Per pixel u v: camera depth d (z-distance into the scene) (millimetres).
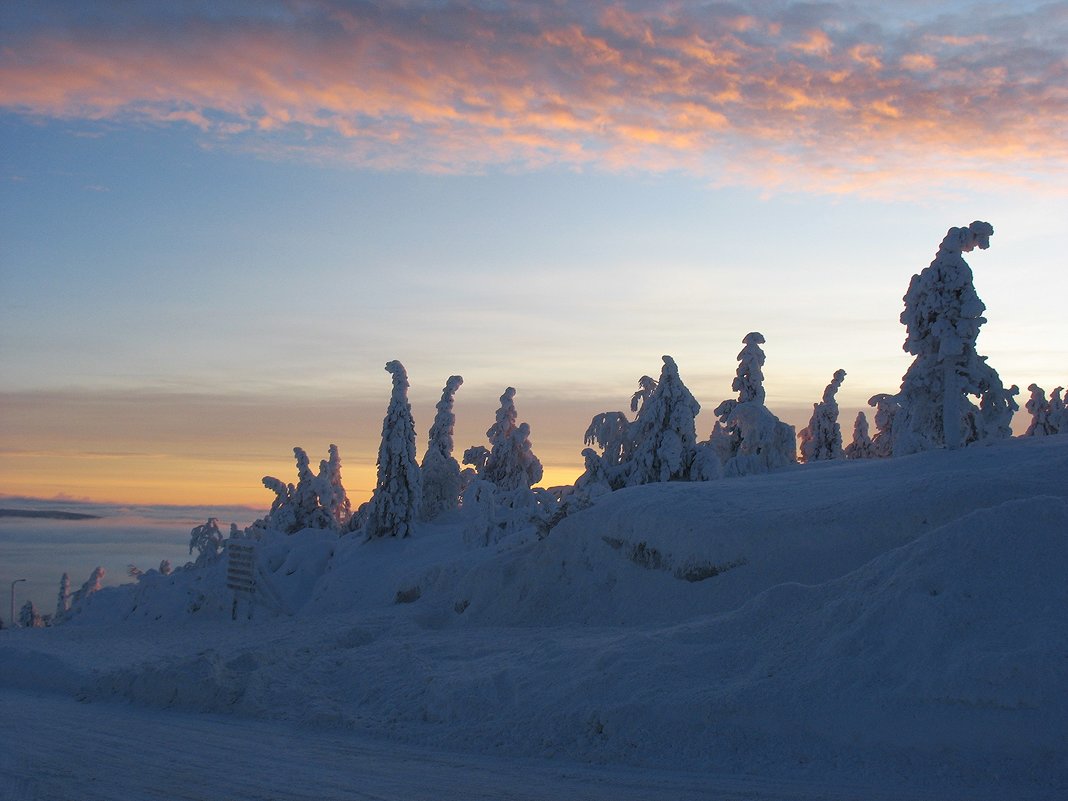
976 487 18672
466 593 25891
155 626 33656
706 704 11055
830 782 9438
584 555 23922
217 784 10031
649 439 34219
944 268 27594
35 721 14312
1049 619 10383
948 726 9641
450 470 46094
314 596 37781
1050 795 8547
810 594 13180
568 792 9461
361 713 14273
